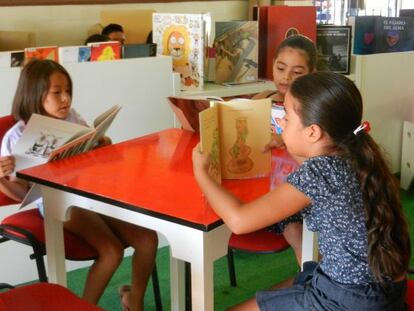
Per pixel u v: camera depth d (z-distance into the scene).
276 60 2.60
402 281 1.45
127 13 3.73
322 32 3.39
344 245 1.40
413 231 3.14
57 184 1.63
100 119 2.02
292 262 2.93
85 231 1.99
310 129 1.43
